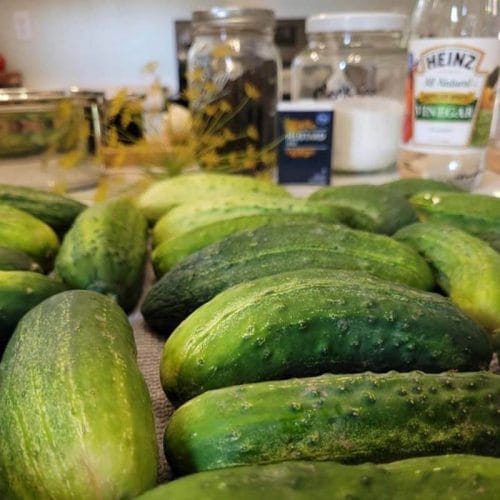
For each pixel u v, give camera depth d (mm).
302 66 662
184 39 1121
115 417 172
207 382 218
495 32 558
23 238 345
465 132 462
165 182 439
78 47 1141
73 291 256
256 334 218
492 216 347
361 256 284
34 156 538
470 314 270
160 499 141
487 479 151
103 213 355
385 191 389
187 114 602
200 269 284
